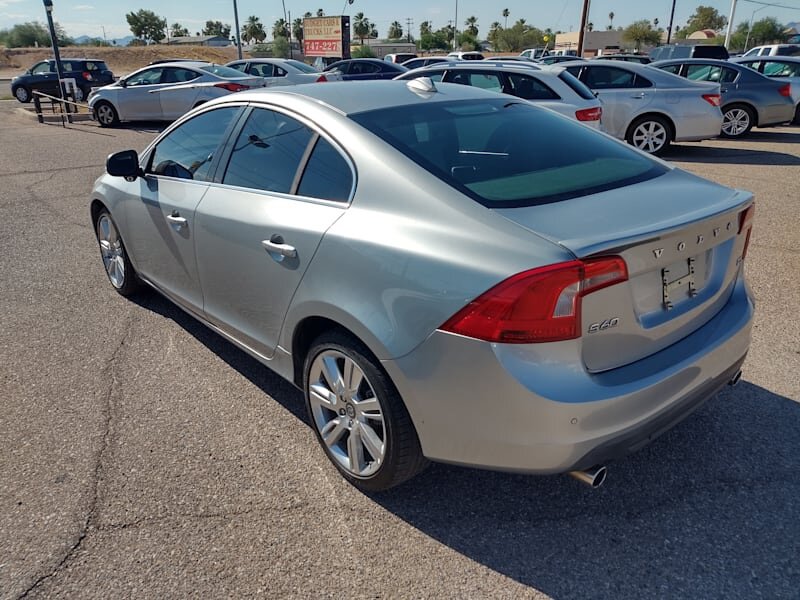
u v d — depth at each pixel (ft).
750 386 11.62
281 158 10.02
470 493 9.15
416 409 7.76
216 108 11.96
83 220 23.76
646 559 7.92
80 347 13.65
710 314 8.67
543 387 6.82
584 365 7.07
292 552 8.11
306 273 8.87
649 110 34.32
